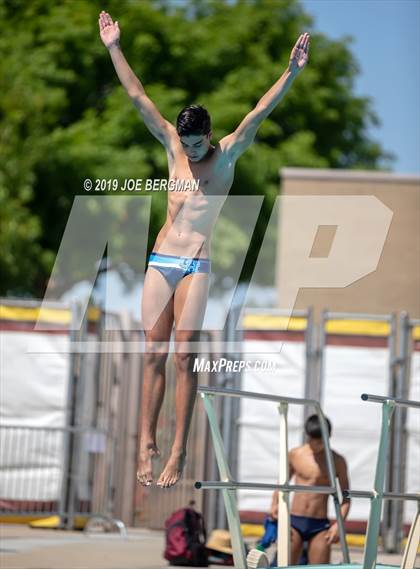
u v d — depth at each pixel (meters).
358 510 44.12
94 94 95.38
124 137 89.81
